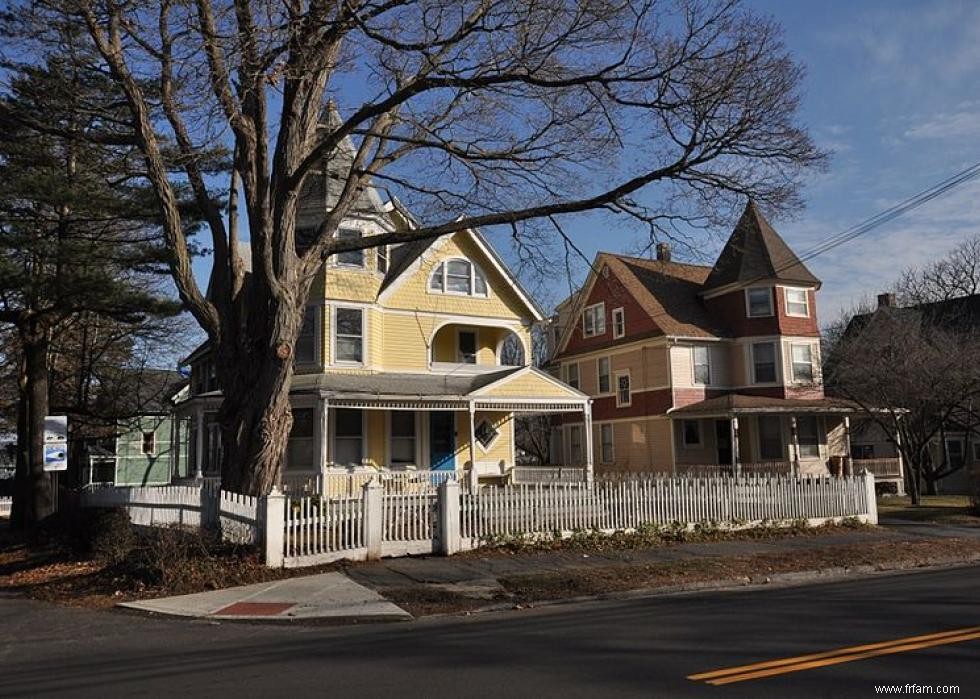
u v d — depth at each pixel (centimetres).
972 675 629
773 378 3372
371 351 2452
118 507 1691
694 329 3444
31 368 2169
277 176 1422
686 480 1692
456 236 2653
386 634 877
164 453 4206
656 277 3622
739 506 1747
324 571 1257
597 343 3866
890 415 3020
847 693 582
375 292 2486
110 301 1947
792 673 642
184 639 870
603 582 1192
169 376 3803
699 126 1366
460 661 719
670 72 1329
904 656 696
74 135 1551
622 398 3691
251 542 1285
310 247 1489
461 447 2600
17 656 805
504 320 2703
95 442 3944
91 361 2828
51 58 1595
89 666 745
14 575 1472
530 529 1512
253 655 771
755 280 3394
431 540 1421
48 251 1847
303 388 2217
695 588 1222
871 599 1044
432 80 1312
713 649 742
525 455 5653
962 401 3111
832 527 1830
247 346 1440
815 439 3353
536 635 842
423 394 2306
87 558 1530
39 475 2164
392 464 2480
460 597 1091
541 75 1378
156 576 1182
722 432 3466
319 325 2398
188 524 1452
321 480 2206
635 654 728
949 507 2452
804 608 979
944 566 1477
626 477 2469
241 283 1508
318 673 684
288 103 1419
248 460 1396
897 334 2975
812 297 3475
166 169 1591
